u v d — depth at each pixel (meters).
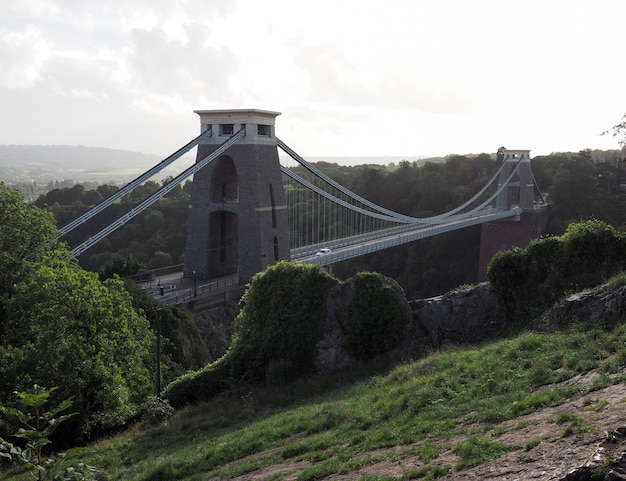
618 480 6.80
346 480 10.12
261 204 52.84
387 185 120.44
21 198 29.80
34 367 22.66
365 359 23.62
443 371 15.20
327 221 88.69
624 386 10.07
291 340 24.84
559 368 12.77
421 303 24.08
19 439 20.80
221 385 25.33
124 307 24.97
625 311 15.28
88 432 22.39
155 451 17.58
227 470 13.34
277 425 16.16
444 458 9.63
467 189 112.69
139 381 24.53
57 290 23.62
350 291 24.62
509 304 21.75
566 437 8.60
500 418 10.81
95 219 87.31
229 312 47.84
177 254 79.25
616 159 143.00
